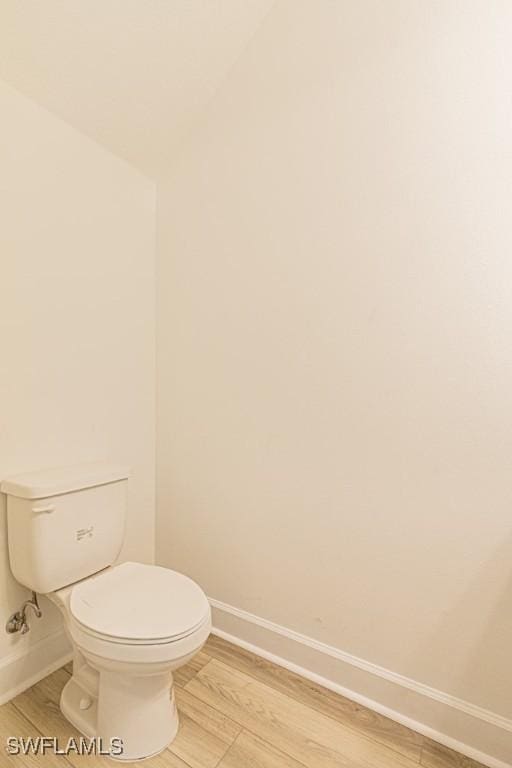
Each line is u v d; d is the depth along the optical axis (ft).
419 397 4.18
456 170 3.93
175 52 4.73
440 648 4.15
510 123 3.69
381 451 4.41
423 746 4.06
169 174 5.96
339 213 4.57
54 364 4.81
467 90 3.85
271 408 5.13
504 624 3.85
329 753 3.93
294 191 4.86
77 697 4.23
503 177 3.73
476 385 3.91
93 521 4.66
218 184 5.48
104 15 4.10
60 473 4.61
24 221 4.41
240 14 4.72
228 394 5.49
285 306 4.97
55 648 4.87
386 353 4.34
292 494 5.00
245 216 5.25
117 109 4.97
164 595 4.04
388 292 4.31
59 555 4.29
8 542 4.34
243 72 5.16
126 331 5.76
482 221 3.84
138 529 6.10
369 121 4.35
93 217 5.19
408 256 4.20
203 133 5.58
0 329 4.24
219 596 5.71
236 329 5.38
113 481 4.89
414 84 4.09
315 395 4.80
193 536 5.94
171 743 3.93
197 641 3.63
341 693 4.67
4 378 4.30
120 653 3.38
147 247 6.03
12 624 4.41
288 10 4.75
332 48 4.54
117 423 5.67
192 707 4.39
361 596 4.58
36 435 4.65
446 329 4.03
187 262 5.83
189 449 5.93
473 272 3.89
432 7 3.98
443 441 4.08
